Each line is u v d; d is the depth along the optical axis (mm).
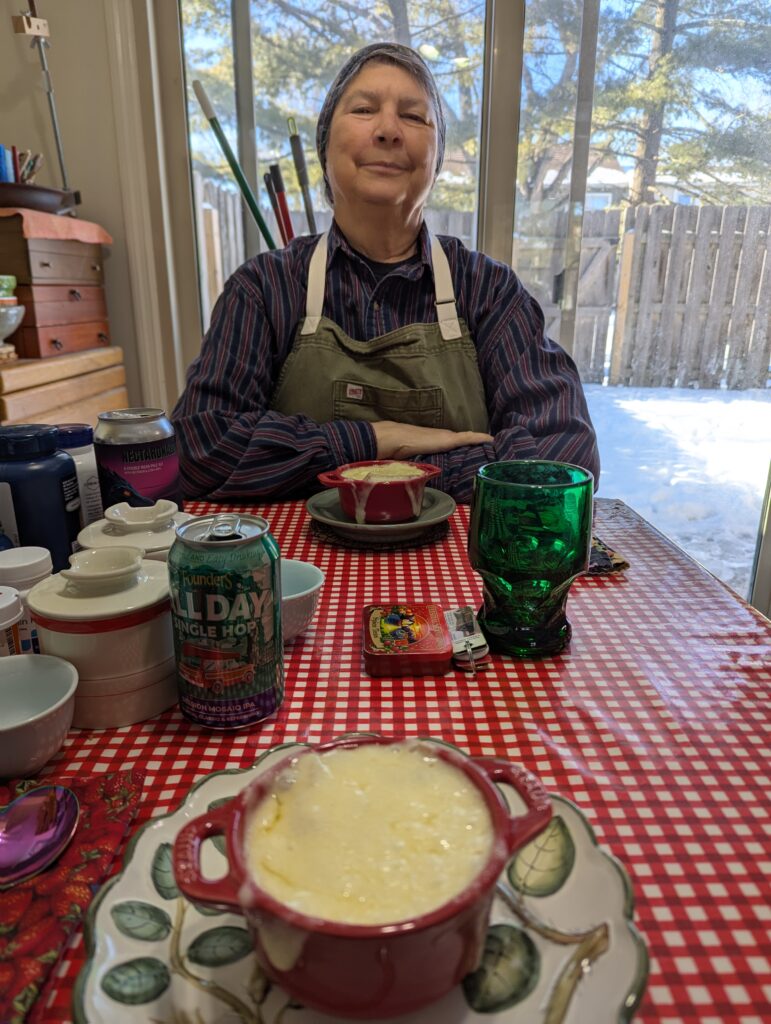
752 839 472
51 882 432
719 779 530
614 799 509
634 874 444
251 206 1968
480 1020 339
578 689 650
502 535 681
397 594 854
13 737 505
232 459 1262
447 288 1472
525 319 1498
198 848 352
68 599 585
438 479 1228
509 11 1992
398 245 1503
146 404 2334
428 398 1455
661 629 761
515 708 621
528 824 356
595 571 896
